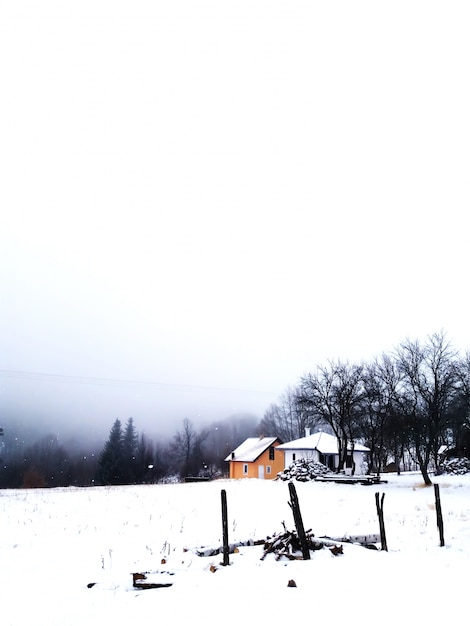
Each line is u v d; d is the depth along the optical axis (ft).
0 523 61.72
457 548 41.68
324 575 31.73
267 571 32.83
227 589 29.25
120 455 304.09
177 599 27.86
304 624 23.63
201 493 107.45
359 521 65.10
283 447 194.59
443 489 113.91
